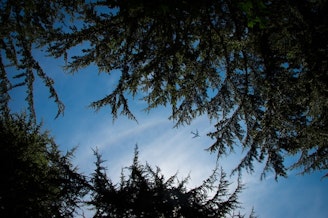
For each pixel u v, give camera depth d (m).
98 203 5.97
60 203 7.60
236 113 6.85
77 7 7.04
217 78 7.25
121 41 6.80
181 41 6.81
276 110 6.42
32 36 6.50
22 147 9.16
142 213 5.93
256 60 6.89
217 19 6.88
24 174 8.65
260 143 6.87
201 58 7.49
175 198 6.06
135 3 4.94
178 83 7.48
